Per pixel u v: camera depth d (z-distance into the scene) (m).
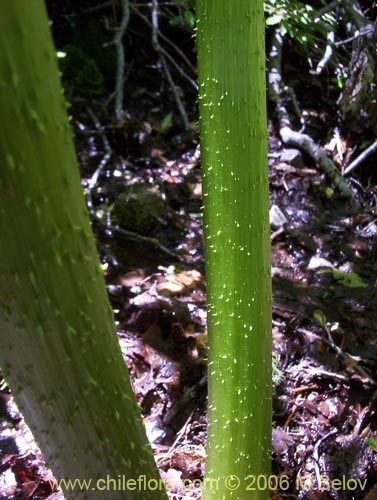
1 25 0.17
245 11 0.31
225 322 0.36
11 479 0.48
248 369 0.36
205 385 0.58
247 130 0.32
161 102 1.02
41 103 0.19
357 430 0.55
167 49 1.11
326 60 1.02
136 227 0.77
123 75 0.99
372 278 0.76
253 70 0.32
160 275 0.71
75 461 0.28
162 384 0.58
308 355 0.62
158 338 0.62
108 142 0.90
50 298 0.22
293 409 0.57
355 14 1.04
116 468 0.29
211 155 0.33
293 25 0.98
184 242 0.78
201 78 0.32
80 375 0.25
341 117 1.01
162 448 0.52
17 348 0.24
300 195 0.89
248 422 0.38
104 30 1.05
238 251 0.34
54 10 1.03
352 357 0.63
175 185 0.86
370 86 0.94
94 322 0.24
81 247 0.22
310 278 0.75
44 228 0.21
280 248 0.80
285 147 0.97
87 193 0.79
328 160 0.93
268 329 0.37
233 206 0.33
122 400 0.27
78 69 0.97
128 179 0.85
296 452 0.52
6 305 0.22
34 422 0.27
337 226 0.84
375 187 0.92
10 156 0.19
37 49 0.18
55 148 0.20
